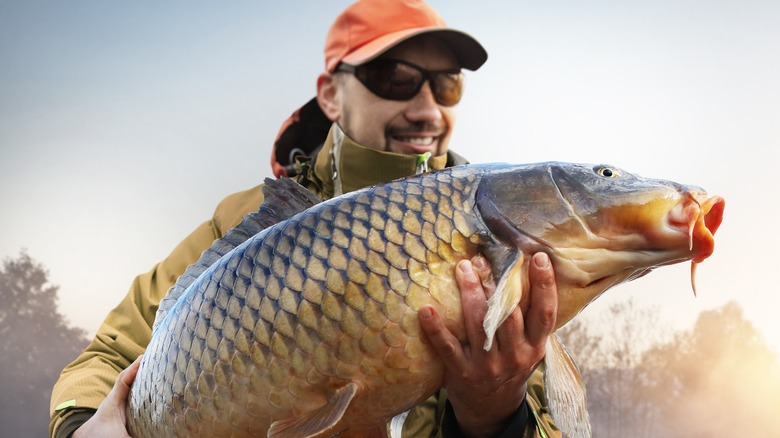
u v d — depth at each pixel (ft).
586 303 2.16
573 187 2.12
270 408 2.10
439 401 3.18
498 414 2.53
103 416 2.48
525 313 2.12
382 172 3.53
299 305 2.06
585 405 2.29
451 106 3.69
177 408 2.23
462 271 2.05
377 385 2.07
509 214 2.10
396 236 2.05
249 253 2.17
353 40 3.72
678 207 2.06
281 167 4.11
